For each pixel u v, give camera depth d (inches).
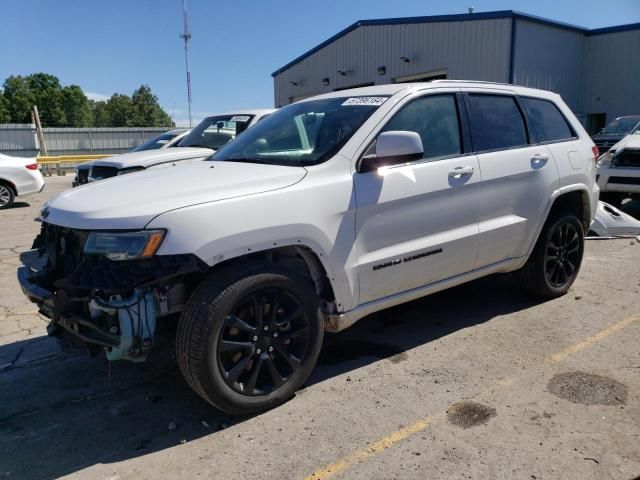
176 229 113.7
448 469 107.7
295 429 123.3
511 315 188.9
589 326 176.7
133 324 114.9
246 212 121.3
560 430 119.3
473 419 124.9
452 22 790.5
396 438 118.6
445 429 121.3
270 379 132.3
